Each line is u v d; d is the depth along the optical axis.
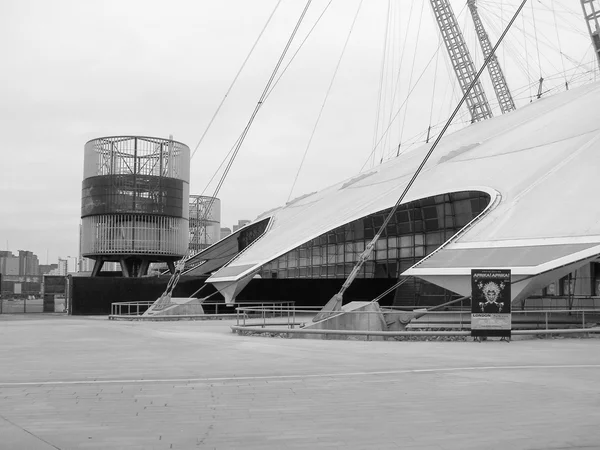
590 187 24.86
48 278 55.06
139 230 62.53
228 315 39.16
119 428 7.40
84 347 18.19
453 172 33.75
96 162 63.28
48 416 8.10
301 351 17.08
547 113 38.19
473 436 6.97
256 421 7.79
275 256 36.38
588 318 28.58
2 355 15.87
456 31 84.81
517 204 26.34
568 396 9.59
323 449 6.42
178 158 65.44
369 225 43.81
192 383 10.94
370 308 23.48
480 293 20.52
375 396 9.62
